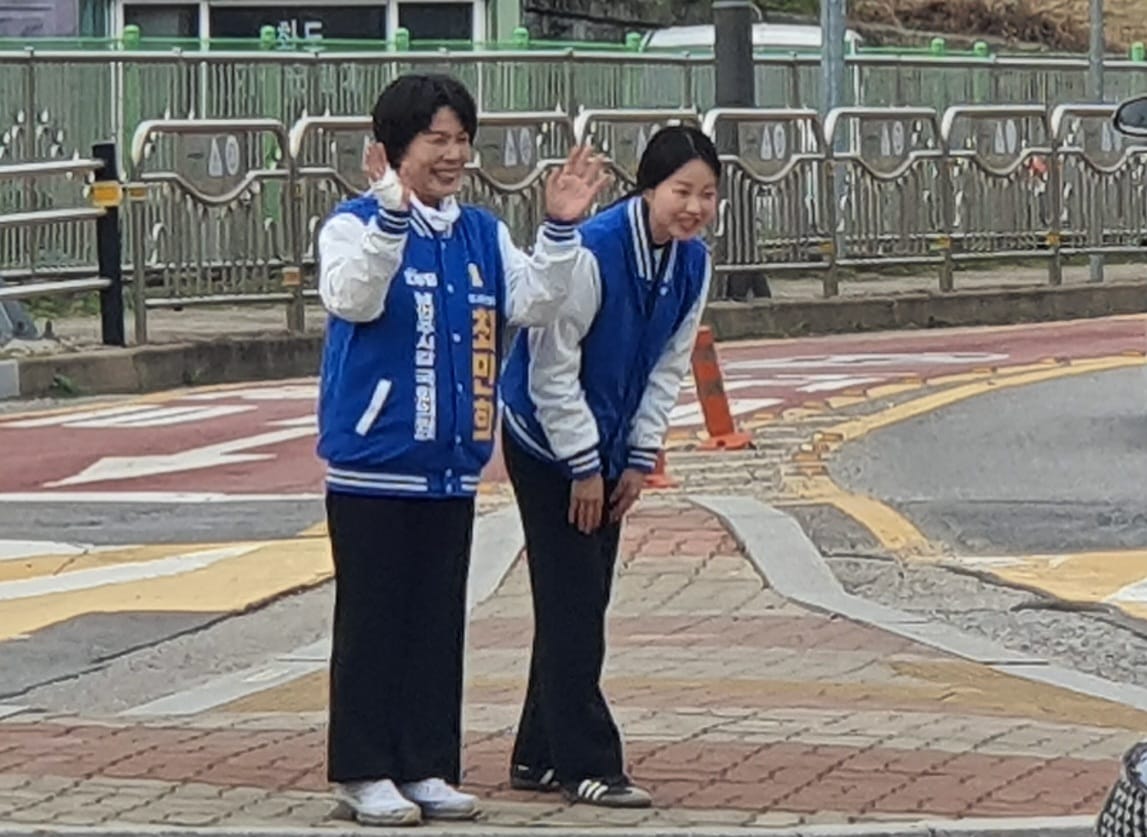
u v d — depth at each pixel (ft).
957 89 99.19
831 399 55.67
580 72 86.33
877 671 29.71
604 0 117.70
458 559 22.00
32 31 92.48
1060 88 103.19
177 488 44.21
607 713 22.90
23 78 73.82
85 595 34.96
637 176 22.22
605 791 22.67
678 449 47.09
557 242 21.30
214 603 34.45
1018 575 35.91
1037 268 90.53
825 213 77.05
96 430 51.78
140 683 29.99
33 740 26.08
